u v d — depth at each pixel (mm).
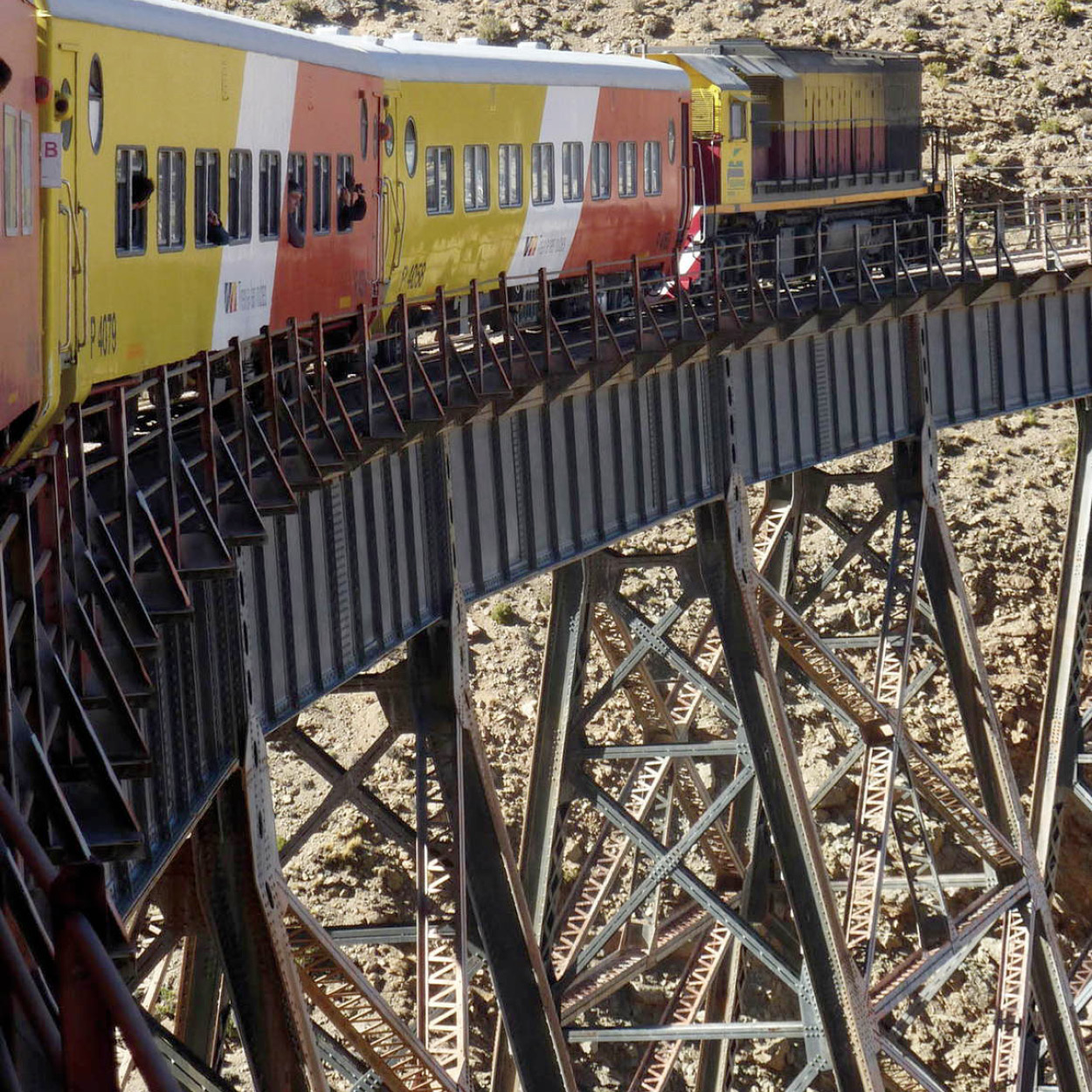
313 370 42969
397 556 38688
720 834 62281
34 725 17406
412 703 40938
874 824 56219
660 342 49406
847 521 91062
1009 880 60438
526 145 54281
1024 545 91625
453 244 50656
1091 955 79375
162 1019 63188
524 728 79938
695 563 52531
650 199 63531
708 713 81188
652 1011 74125
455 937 38188
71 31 26984
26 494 17828
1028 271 65062
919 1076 53344
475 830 41406
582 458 47156
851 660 84375
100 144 28641
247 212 36938
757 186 69375
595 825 78188
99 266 28641
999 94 133125
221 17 36062
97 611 22094
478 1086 70562
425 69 48656
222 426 35281
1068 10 142000
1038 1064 68812
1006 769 60781
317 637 34625
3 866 10891
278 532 32625
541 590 85625
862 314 56469
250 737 28984
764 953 51656
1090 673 91375
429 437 39688
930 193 86375
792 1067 75688
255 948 29125
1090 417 68625
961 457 97812
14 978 9312
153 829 24156
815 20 140125
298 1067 29172
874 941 53438
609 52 66562
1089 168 125375
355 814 74562
